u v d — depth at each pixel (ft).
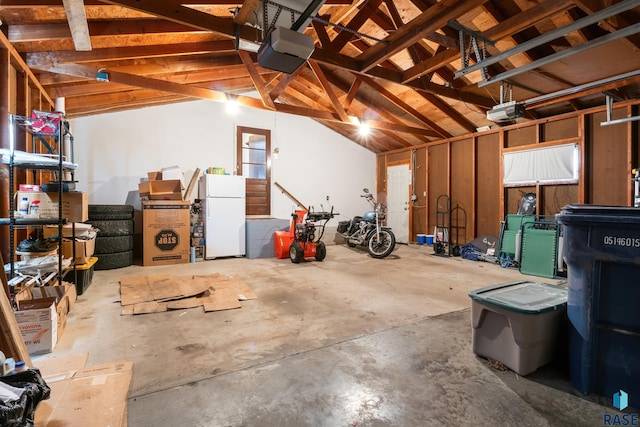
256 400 5.11
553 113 16.62
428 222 23.29
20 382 4.13
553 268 13.67
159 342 7.23
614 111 14.40
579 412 4.87
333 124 24.35
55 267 8.79
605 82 11.71
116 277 13.21
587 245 5.25
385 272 14.67
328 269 15.30
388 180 26.73
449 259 18.28
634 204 13.42
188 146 19.45
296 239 17.26
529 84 12.54
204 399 5.13
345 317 8.84
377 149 27.14
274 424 4.57
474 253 18.04
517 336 5.85
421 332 7.82
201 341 7.29
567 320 5.90
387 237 18.86
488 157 19.53
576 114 15.51
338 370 6.04
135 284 11.62
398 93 18.44
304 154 23.80
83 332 7.75
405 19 12.78
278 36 7.66
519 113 12.05
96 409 4.64
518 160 17.76
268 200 22.25
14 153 8.00
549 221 15.14
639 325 4.85
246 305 9.87
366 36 10.14
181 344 7.13
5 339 5.14
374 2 10.86
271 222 18.97
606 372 5.17
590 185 15.21
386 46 10.75
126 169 17.80
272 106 15.15
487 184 19.58
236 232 18.34
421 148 23.95
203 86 16.60
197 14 8.64
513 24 8.99
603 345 5.20
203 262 16.88
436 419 4.71
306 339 7.41
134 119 17.98
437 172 22.67
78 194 9.25
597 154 14.98
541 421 4.67
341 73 18.42
